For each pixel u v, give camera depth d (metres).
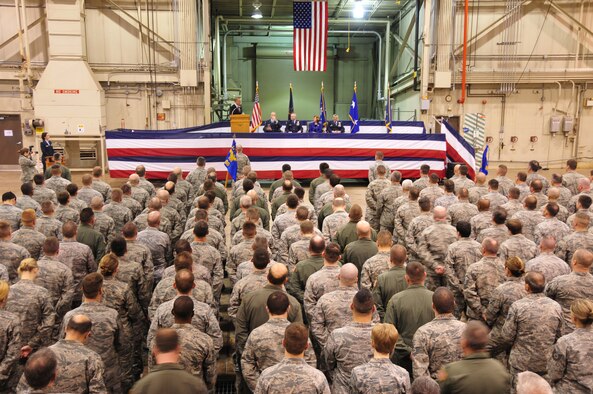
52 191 8.70
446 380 3.00
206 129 14.91
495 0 18.52
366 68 26.78
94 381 3.37
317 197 8.78
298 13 16.67
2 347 3.83
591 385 3.63
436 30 18.25
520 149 19.41
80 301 5.64
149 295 5.38
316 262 5.06
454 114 18.95
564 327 4.59
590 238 6.06
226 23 23.33
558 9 18.67
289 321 4.01
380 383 3.03
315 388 2.98
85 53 17.59
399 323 4.14
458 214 7.43
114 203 7.49
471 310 5.24
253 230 5.62
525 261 5.71
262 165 13.86
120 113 18.47
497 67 18.88
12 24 17.75
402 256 4.66
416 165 14.02
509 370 4.39
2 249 5.44
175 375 2.81
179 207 8.23
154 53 18.39
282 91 26.80
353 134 13.94
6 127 18.08
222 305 6.80
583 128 19.44
